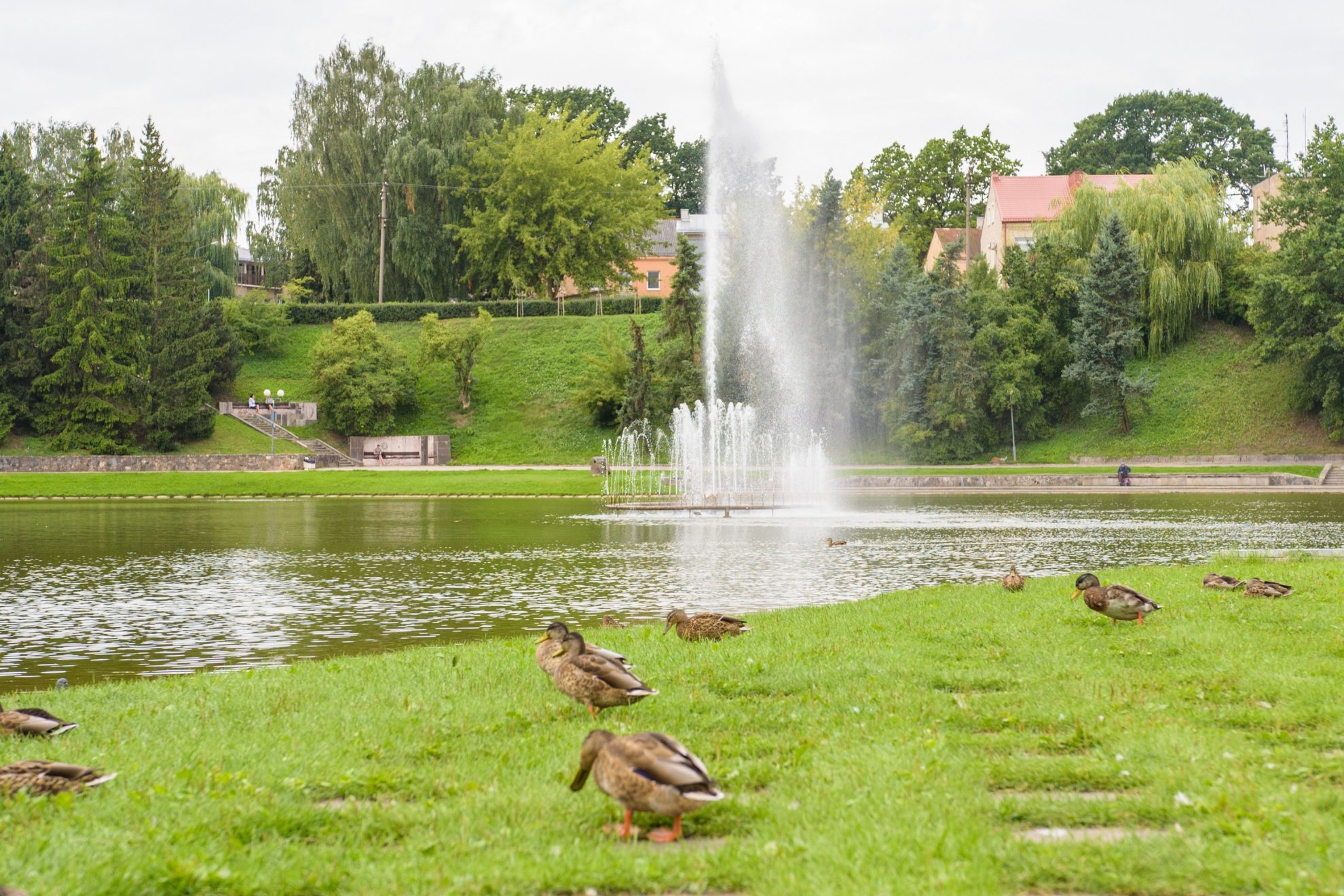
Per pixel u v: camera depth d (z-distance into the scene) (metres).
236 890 5.61
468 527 37.78
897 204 110.31
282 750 8.41
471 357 76.19
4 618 19.27
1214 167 114.00
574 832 6.47
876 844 5.95
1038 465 64.38
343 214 88.69
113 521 40.25
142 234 71.88
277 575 25.03
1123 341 65.31
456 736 8.87
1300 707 9.14
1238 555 24.00
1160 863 5.70
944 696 9.92
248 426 73.50
